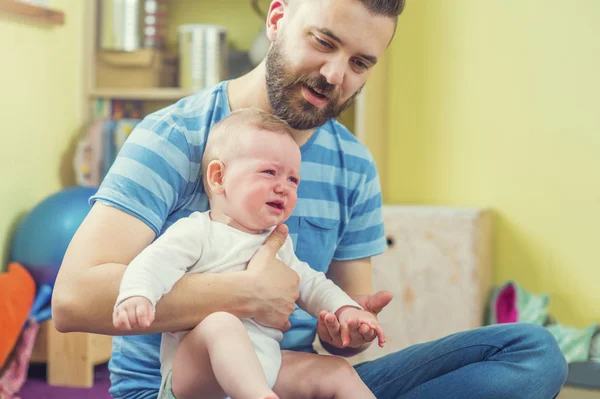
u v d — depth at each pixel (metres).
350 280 1.65
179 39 3.41
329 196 1.57
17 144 3.11
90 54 3.51
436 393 1.39
